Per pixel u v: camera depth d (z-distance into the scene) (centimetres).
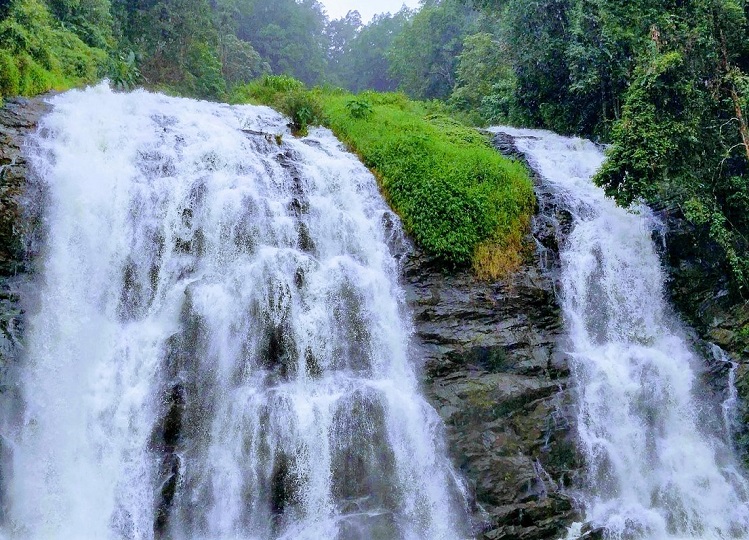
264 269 993
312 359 966
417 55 4475
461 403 998
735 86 1292
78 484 802
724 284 1235
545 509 938
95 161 1055
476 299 1137
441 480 929
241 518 821
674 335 1228
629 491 1015
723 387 1148
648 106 1265
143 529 793
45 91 1295
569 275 1218
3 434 812
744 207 1291
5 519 775
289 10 6119
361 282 1070
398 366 1026
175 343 908
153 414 859
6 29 1256
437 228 1186
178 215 1037
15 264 898
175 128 1240
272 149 1285
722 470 1073
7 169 947
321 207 1153
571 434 1023
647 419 1089
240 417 877
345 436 898
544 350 1104
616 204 1288
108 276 957
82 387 866
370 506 873
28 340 864
